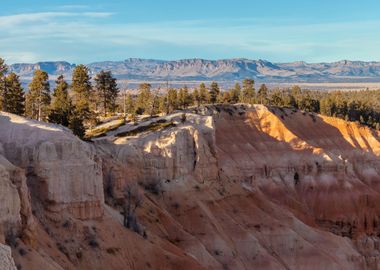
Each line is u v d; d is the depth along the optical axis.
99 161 76.44
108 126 120.38
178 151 99.25
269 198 128.25
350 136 152.12
